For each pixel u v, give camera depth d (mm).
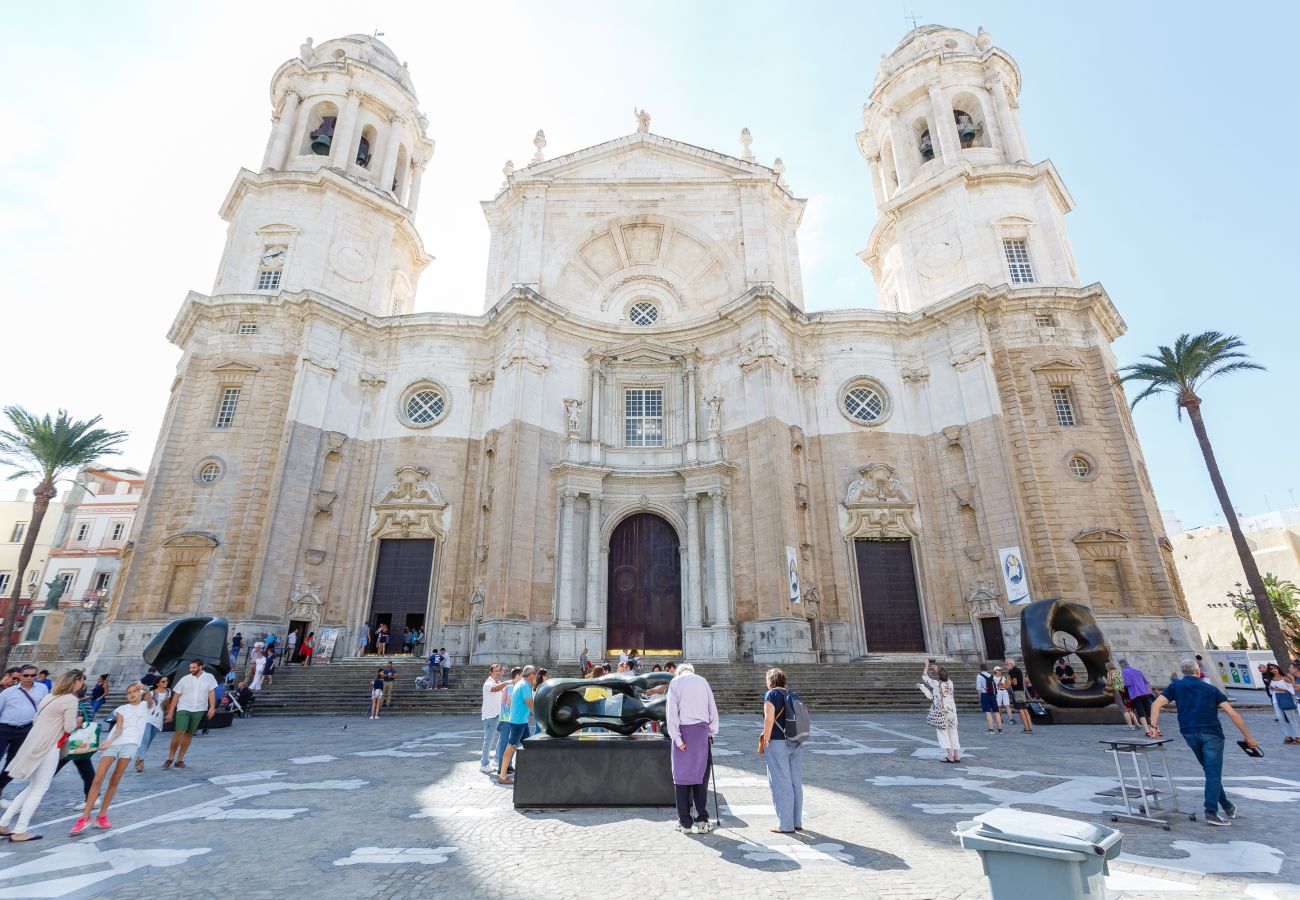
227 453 25703
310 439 26438
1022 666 22812
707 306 32469
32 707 8094
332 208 30812
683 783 6617
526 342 28016
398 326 29562
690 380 29344
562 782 7773
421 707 18906
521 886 5152
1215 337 24531
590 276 33250
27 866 5727
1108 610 23500
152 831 6828
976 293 27297
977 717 17734
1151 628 23000
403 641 25969
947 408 27812
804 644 23938
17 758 6703
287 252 29719
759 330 28172
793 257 32719
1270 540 56406
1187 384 24812
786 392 28000
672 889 5055
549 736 8102
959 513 26344
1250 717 18812
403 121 35438
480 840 6418
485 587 24984
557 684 8227
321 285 29594
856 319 29656
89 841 6500
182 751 10672
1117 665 22469
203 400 26609
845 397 29078
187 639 16594
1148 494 27109
